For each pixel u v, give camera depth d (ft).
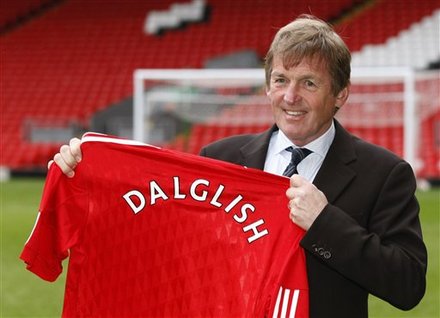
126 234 8.16
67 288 8.25
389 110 45.29
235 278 7.83
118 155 8.19
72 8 64.59
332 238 7.02
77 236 8.23
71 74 58.90
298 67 7.16
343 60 7.25
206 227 7.97
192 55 58.18
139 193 8.14
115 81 57.31
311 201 7.14
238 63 55.72
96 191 8.18
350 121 45.75
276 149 8.04
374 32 55.11
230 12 60.95
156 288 8.11
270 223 7.78
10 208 36.37
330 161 7.67
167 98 47.55
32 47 62.13
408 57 52.65
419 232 7.41
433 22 54.85
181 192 8.06
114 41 61.05
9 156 51.03
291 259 7.43
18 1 65.87
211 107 47.75
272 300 7.54
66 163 8.11
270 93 7.47
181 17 61.46
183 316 8.02
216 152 8.41
